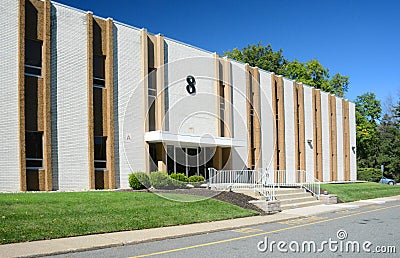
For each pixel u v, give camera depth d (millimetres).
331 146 38719
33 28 18422
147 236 10680
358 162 62125
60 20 19297
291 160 33469
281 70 58531
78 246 9242
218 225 12883
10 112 17328
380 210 18594
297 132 34500
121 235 10742
